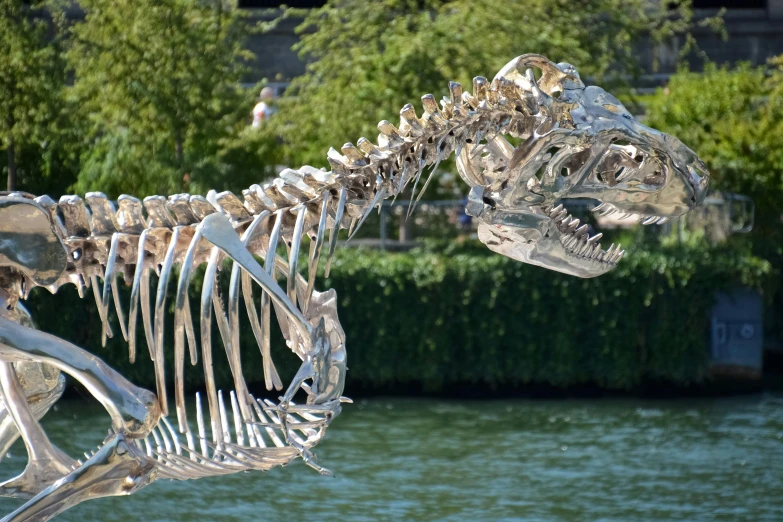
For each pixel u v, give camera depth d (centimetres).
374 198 1479
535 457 3219
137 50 4288
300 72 5700
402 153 1502
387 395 4075
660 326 4141
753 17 6072
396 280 4038
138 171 4266
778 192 4653
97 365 1322
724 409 3891
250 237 1390
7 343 1295
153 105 4266
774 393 4125
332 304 1462
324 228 1430
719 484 2928
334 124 4341
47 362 1310
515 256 1659
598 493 2830
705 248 4253
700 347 4162
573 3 4841
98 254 1390
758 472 3056
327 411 1426
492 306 4059
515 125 1599
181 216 1391
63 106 4222
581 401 4006
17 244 1339
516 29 4500
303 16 5691
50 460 1391
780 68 5203
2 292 1365
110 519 2481
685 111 4844
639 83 5456
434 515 2600
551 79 1616
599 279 4100
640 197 1644
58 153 4347
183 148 4453
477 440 3434
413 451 3272
